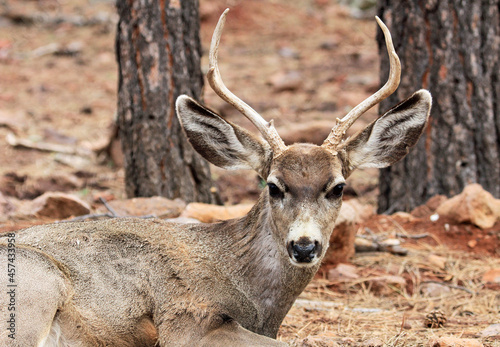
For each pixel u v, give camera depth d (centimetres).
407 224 1358
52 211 1339
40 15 3141
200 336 773
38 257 770
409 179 1420
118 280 802
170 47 1332
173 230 862
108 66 2725
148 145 1340
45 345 754
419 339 920
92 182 1689
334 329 979
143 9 1319
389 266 1212
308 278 823
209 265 827
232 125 846
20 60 2748
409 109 840
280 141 822
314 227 758
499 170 1381
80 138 1997
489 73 1366
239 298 820
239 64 2778
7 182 1641
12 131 2002
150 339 808
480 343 848
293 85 2466
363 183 1769
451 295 1130
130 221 864
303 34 3125
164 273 809
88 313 782
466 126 1381
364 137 845
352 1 3456
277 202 789
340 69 2717
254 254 830
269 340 750
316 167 786
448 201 1351
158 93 1330
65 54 2822
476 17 1359
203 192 1379
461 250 1277
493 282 1163
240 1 3309
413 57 1387
